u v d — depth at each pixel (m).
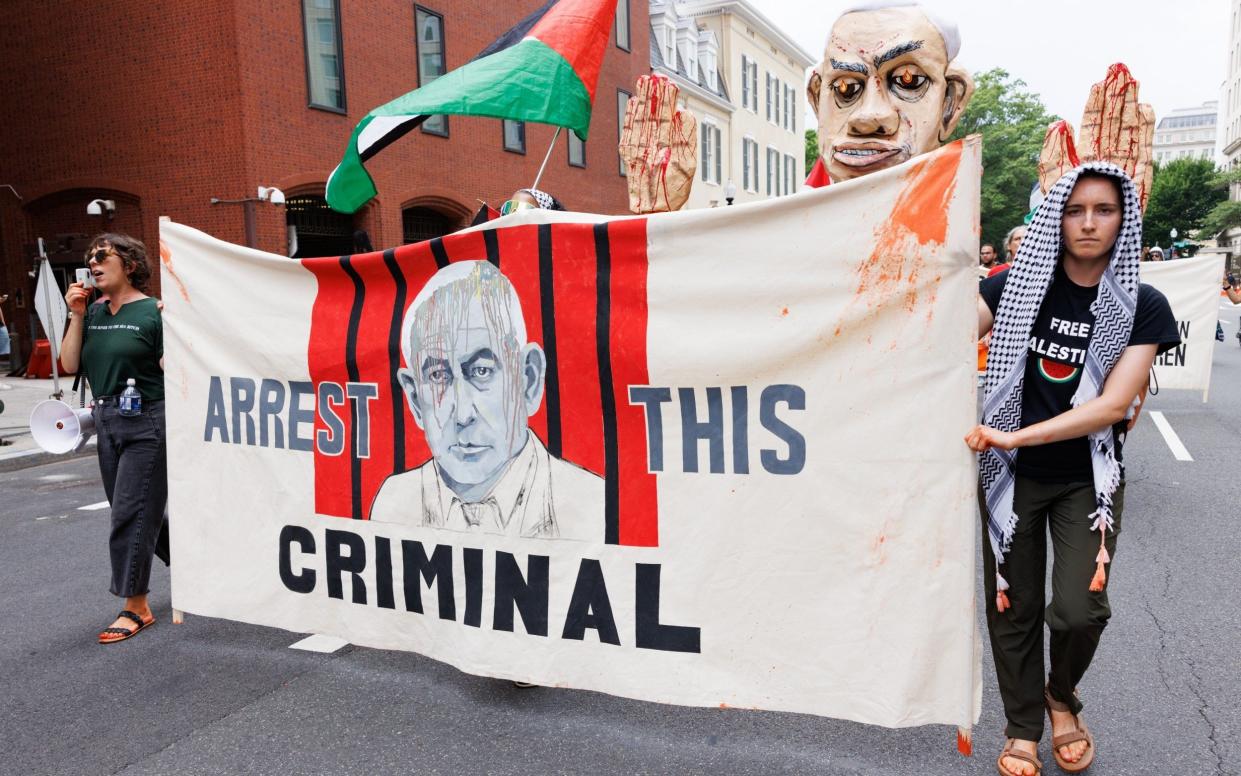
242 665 3.70
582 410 2.77
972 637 2.32
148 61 14.51
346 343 3.18
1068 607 2.44
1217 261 8.32
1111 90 4.02
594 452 2.76
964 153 2.25
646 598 2.72
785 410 2.50
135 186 14.96
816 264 2.44
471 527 2.98
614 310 2.69
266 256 3.34
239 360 3.43
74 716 3.27
